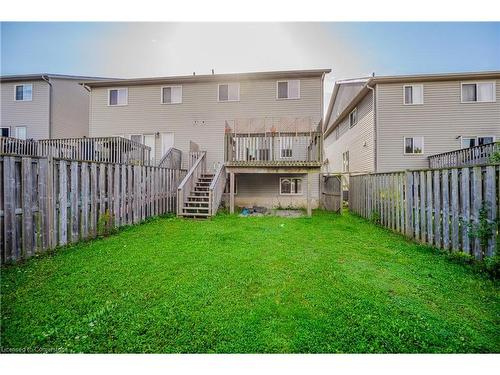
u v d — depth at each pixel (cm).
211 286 314
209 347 212
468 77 1225
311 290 304
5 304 268
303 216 919
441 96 1263
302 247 489
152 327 232
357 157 1602
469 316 249
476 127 1242
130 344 213
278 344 213
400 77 1243
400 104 1287
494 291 301
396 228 628
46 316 247
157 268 372
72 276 341
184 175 1048
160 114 1368
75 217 502
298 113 1256
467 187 403
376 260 415
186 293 295
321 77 1245
